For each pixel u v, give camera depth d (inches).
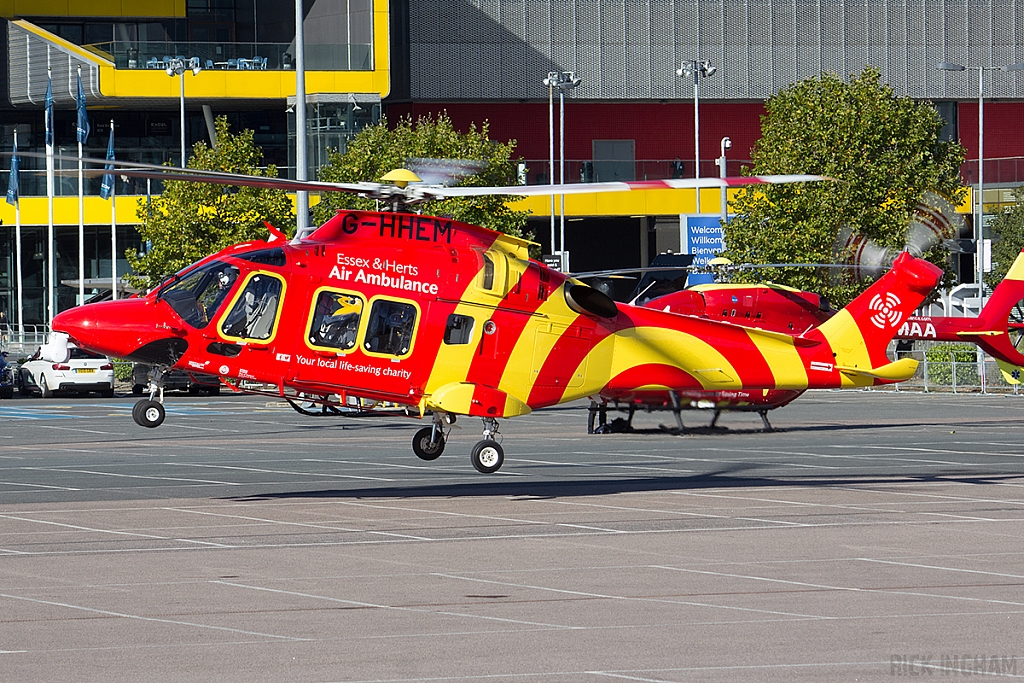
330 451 3543.3
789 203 6245.1
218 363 2389.3
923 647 1472.7
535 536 2170.3
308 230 2532.0
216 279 2402.8
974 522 2306.8
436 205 6240.2
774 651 1454.2
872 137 6446.9
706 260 6510.8
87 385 5895.7
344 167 6304.1
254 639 1507.1
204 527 2251.5
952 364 6102.4
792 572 1882.4
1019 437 3878.0
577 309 2571.4
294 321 2395.4
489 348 2488.9
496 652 1449.3
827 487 2770.7
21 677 1349.7
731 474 3014.3
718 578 1841.8
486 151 6451.8
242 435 4050.2
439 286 2463.1
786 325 4261.8
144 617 1612.9
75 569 1899.6
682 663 1405.0
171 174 2078.0
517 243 2546.8
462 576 1855.3
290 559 1975.9
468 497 2625.5
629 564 1939.0
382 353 2432.3
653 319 2674.7
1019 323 3693.4
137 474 2997.0
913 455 3405.5
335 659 1419.8
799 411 4940.9
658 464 3233.3
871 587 1784.0
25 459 3326.8
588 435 4047.7
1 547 2064.5
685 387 2701.8
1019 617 1616.6
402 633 1534.2
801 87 6737.2
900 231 6412.4
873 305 2861.7
